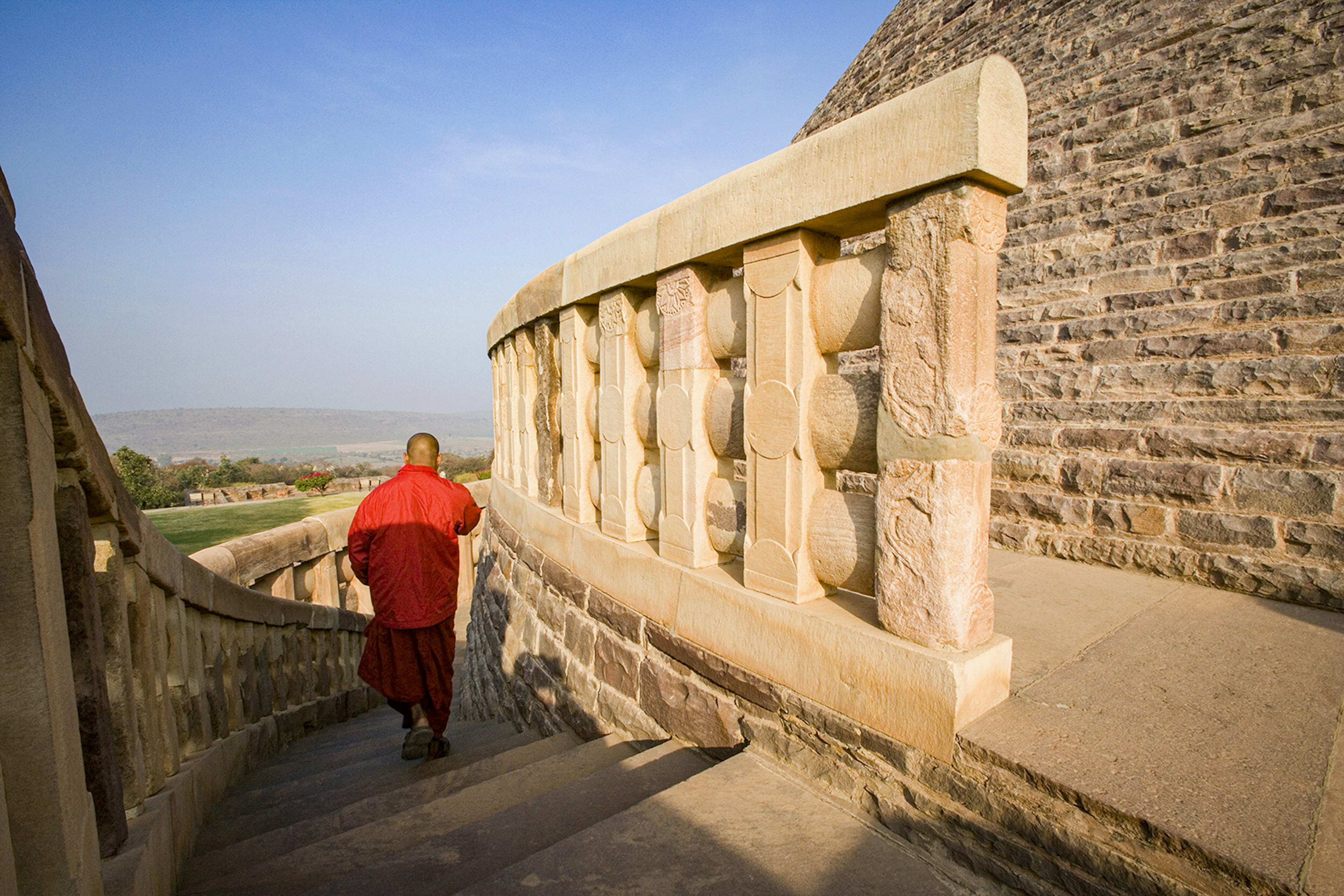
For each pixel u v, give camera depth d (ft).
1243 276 13.32
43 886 4.49
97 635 6.32
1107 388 14.55
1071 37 18.49
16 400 4.23
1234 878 4.37
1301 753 5.76
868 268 6.95
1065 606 10.41
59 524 5.97
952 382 5.94
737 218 8.13
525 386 17.54
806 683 7.36
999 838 5.38
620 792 7.86
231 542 20.12
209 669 12.69
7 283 3.96
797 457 7.65
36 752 4.42
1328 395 11.40
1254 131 13.78
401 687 12.31
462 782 10.54
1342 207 12.23
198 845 9.53
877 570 6.73
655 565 9.99
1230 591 11.39
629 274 10.55
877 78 28.76
